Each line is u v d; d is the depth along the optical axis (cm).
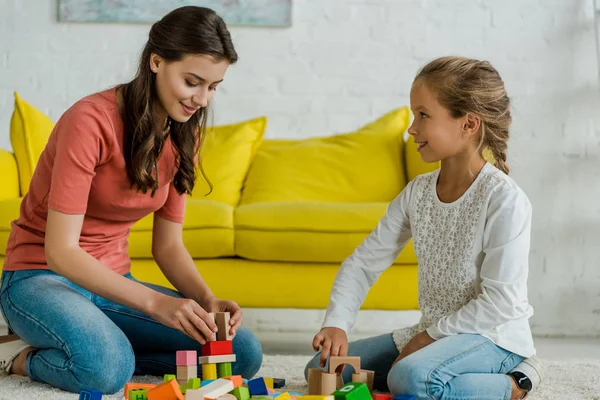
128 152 179
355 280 189
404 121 346
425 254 181
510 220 168
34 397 166
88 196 182
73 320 174
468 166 177
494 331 170
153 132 178
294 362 229
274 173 331
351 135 342
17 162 314
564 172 363
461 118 173
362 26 370
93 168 176
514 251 167
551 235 361
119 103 180
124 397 155
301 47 370
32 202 187
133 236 279
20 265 188
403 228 191
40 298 179
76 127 173
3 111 365
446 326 169
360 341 193
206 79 169
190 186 193
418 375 158
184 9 170
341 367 171
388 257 192
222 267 281
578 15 368
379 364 188
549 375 206
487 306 167
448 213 178
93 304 183
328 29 370
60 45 366
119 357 173
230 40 171
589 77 366
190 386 152
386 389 192
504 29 369
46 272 188
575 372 212
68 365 171
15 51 366
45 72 366
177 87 169
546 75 367
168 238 204
